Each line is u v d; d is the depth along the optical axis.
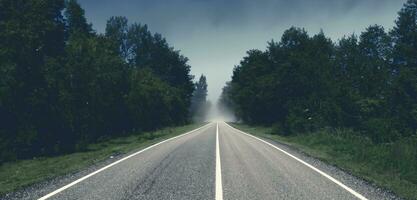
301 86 46.47
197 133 34.19
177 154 15.83
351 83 43.09
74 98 28.27
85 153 20.14
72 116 27.06
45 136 24.73
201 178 10.09
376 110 37.88
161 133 37.53
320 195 8.25
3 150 19.89
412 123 39.50
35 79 25.25
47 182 9.71
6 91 22.67
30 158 21.64
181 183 9.38
